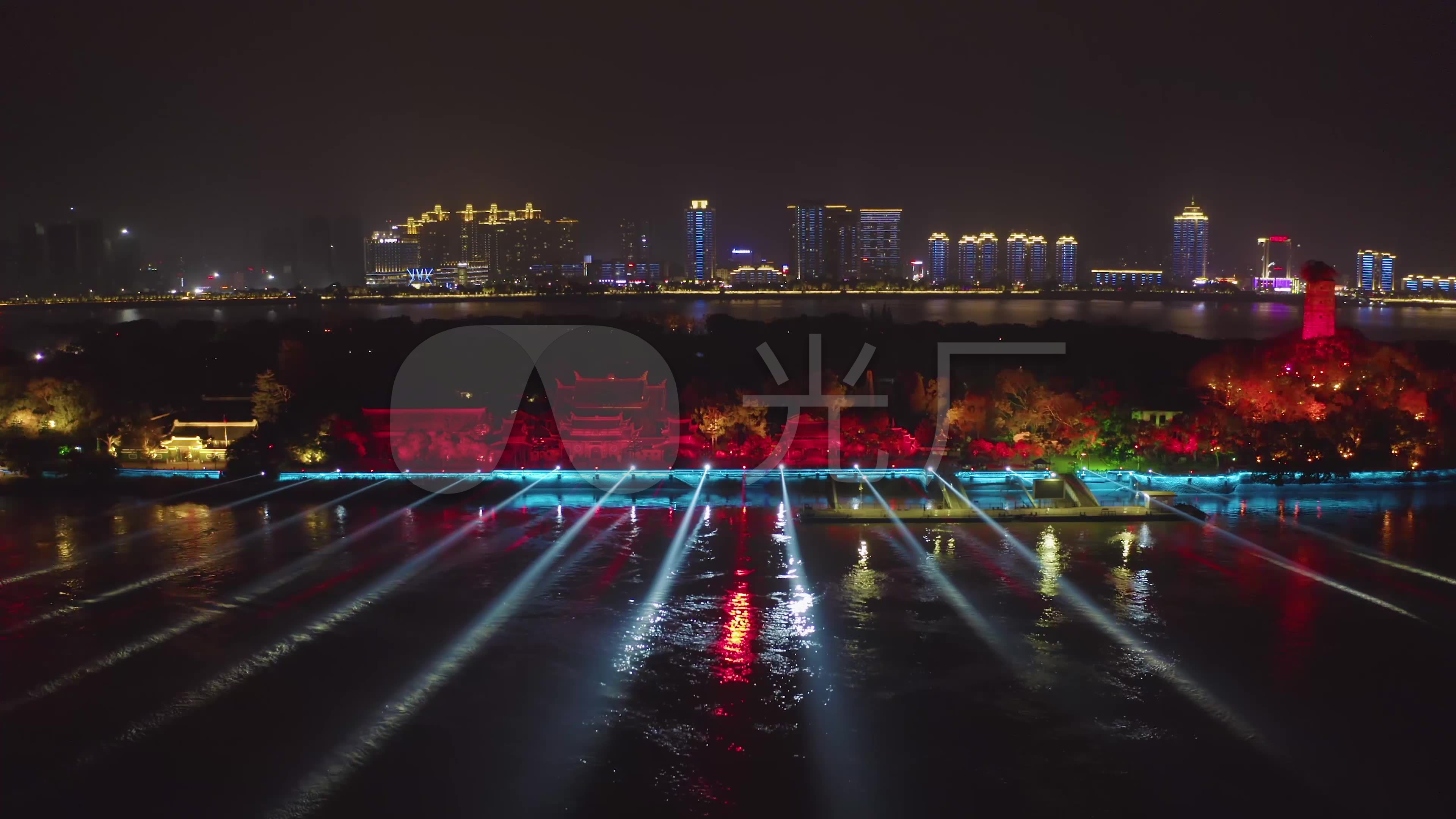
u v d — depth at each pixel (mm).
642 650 54969
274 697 49594
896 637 56469
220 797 41156
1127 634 56594
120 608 61406
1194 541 74500
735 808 40375
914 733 46000
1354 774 42469
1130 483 91500
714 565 69562
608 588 64812
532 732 46250
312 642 56188
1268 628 57375
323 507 85938
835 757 44031
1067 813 39875
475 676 51844
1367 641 55469
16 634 57375
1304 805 40406
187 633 57625
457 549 73375
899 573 67438
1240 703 48500
